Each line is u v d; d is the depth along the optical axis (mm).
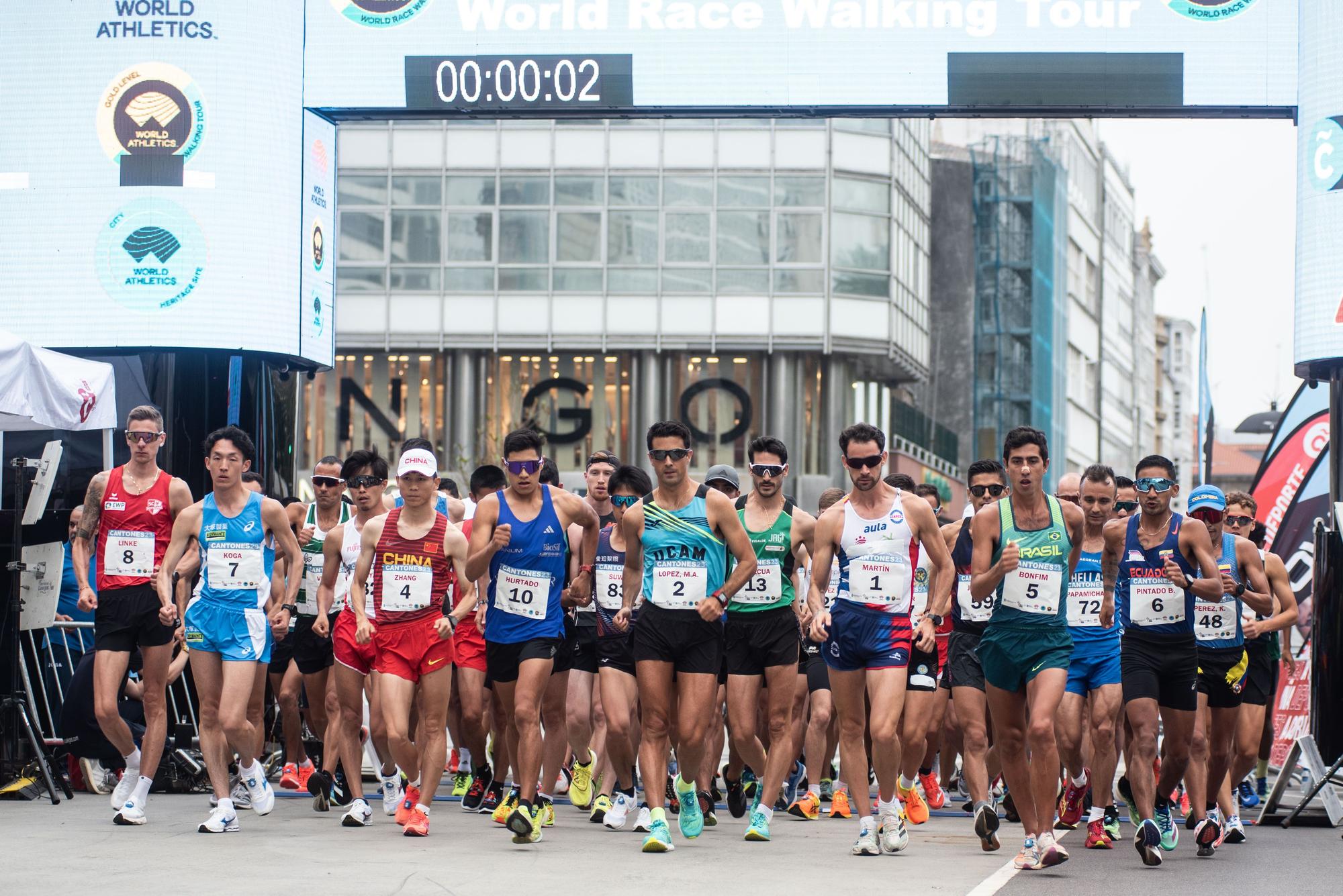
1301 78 14812
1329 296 14539
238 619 10031
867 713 12672
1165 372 132375
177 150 15305
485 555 9609
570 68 15445
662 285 47938
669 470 9266
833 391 48750
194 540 10906
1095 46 15062
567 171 48156
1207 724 10805
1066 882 8430
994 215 64625
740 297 47781
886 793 9531
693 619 9375
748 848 9680
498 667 9914
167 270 15242
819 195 47750
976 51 15156
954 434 62969
